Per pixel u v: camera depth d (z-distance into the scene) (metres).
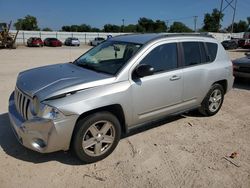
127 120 4.19
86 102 3.59
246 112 6.34
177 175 3.70
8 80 9.15
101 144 3.95
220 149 4.45
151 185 3.48
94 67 4.46
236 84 9.59
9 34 36.38
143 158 4.09
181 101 4.98
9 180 3.48
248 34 53.91
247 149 4.48
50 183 3.46
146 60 4.33
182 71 4.82
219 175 3.73
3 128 4.93
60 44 43.72
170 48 4.73
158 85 4.43
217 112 6.14
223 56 5.85
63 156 4.07
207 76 5.35
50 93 3.52
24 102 3.76
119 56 4.50
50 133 3.44
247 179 3.67
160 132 5.02
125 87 3.99
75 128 3.65
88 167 3.83
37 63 14.85
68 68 4.54
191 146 4.52
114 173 3.71
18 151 4.15
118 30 92.06
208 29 82.75
